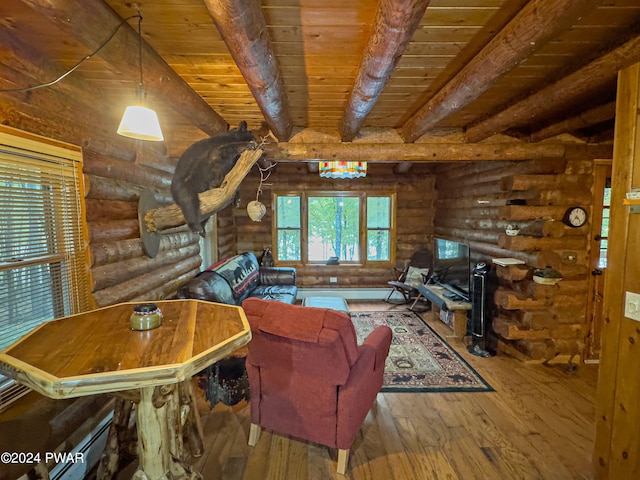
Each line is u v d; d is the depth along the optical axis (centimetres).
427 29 164
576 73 195
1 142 154
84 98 219
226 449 221
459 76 202
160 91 197
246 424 248
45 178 183
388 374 323
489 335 400
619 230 175
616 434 176
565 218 340
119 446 193
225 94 254
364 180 612
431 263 575
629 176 169
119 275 247
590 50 187
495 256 409
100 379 111
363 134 344
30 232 174
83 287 211
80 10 121
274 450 221
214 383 304
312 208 617
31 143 171
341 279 619
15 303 169
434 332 438
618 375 175
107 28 139
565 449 220
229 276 398
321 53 186
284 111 255
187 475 167
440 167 581
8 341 166
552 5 125
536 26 137
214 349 134
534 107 236
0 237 158
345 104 271
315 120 318
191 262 403
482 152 343
